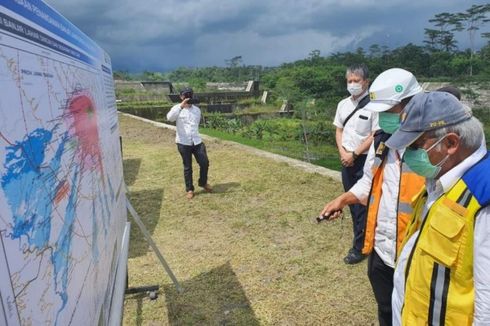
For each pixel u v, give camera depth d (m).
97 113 2.05
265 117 38.84
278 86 49.16
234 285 3.80
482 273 1.29
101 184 1.95
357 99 3.88
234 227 5.19
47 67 1.23
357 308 3.36
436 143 1.43
